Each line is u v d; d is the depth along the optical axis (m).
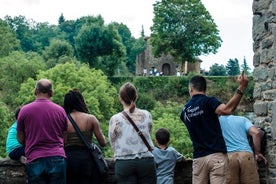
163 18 91.31
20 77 73.50
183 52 91.00
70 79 62.34
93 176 7.62
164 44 91.19
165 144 8.43
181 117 7.64
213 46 91.00
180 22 90.88
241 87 6.94
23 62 74.69
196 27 90.44
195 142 7.38
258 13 9.09
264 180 8.80
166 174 8.31
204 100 7.28
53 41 104.19
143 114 7.56
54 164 7.08
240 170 8.11
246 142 8.21
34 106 7.21
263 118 8.95
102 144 7.77
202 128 7.28
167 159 8.34
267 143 8.77
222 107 7.10
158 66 99.81
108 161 8.65
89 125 7.65
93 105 58.91
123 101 7.57
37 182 7.10
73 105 7.68
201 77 7.51
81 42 92.75
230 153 8.12
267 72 8.88
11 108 69.19
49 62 93.00
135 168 7.40
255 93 9.19
